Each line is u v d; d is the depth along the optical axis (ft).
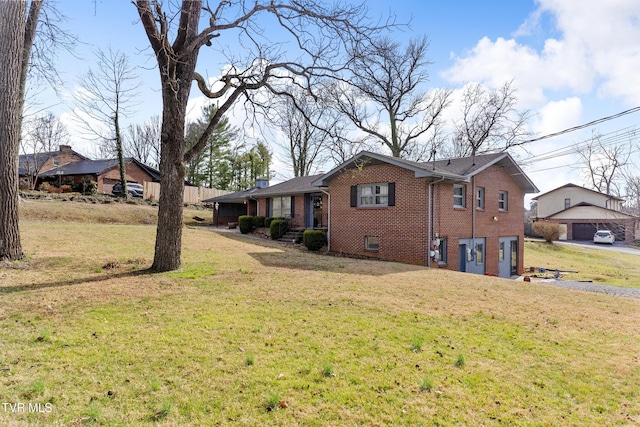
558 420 9.61
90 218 65.41
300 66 32.32
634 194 68.13
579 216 128.77
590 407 10.32
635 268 66.74
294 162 111.04
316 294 21.79
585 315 19.74
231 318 16.69
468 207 48.26
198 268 29.14
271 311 17.98
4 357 12.01
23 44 29.60
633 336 16.40
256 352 13.10
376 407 9.87
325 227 61.93
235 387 10.68
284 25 30.30
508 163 55.31
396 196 44.96
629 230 72.33
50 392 10.05
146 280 24.02
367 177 48.39
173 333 14.62
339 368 12.09
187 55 26.89
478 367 12.55
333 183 53.47
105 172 100.68
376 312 18.44
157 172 119.75
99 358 12.23
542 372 12.41
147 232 51.49
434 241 41.73
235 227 85.61
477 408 10.01
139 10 23.88
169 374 11.31
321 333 15.20
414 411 9.74
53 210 63.41
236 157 132.98
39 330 14.48
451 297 22.47
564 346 14.89
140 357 12.40
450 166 51.01
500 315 18.92
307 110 47.65
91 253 33.12
